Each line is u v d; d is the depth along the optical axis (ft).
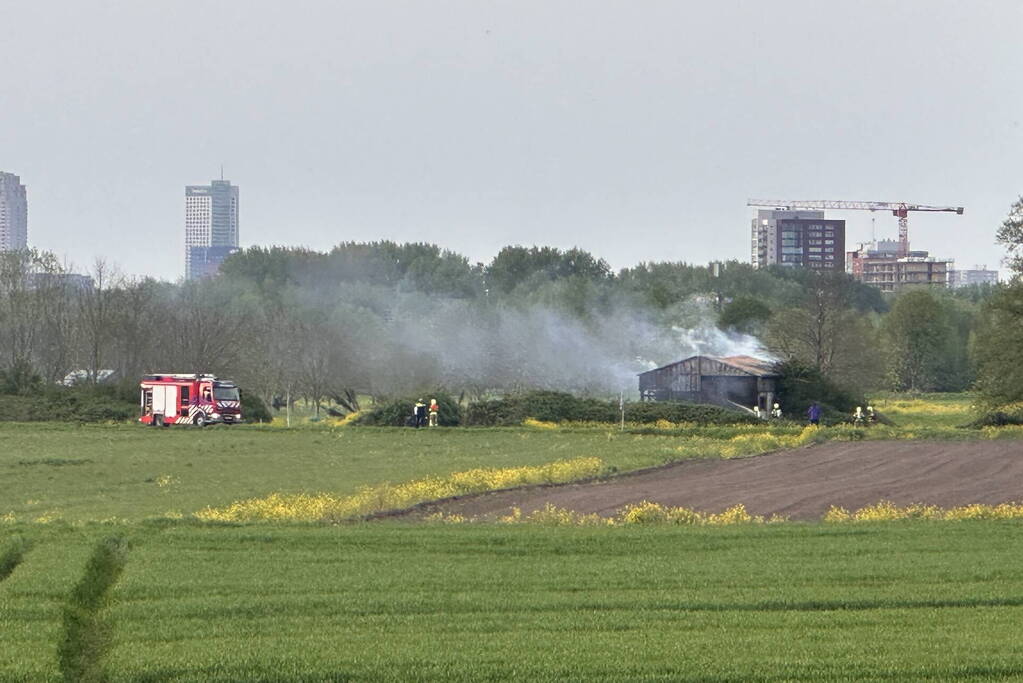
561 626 298.56
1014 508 511.40
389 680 253.03
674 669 260.01
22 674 253.24
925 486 603.26
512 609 318.04
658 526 461.78
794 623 302.86
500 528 451.53
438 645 278.46
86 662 274.98
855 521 480.23
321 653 270.26
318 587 341.62
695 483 629.10
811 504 542.57
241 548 407.23
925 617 310.45
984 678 257.75
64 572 354.95
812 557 390.21
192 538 424.46
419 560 385.29
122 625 297.94
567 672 257.75
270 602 321.32
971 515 495.00
